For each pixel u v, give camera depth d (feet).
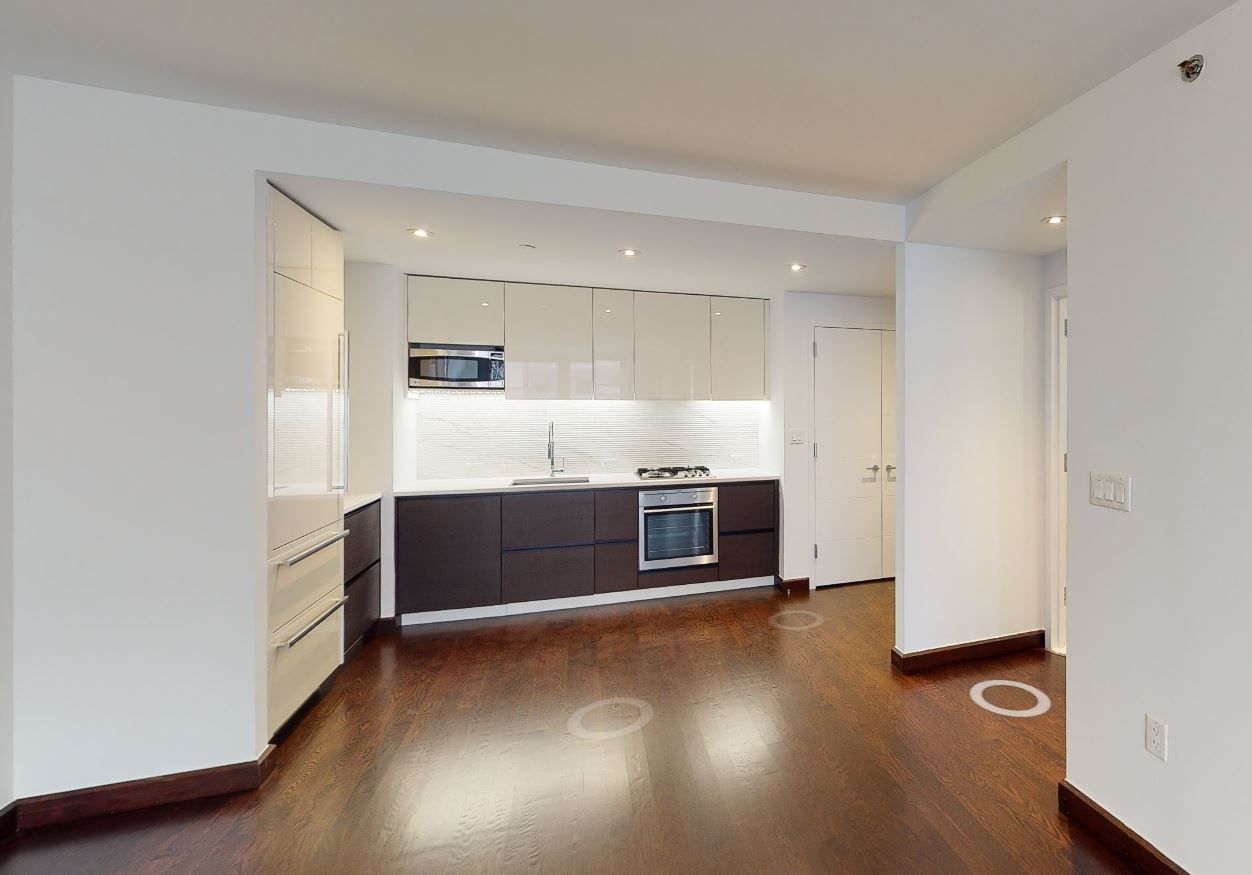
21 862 5.50
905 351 9.47
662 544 13.37
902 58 5.60
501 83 6.10
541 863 5.40
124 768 6.26
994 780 6.64
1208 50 4.89
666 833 5.79
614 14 4.99
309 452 8.07
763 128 7.00
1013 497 10.23
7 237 5.80
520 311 12.63
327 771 6.88
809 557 14.24
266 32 5.27
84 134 6.08
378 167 7.13
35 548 5.98
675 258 10.61
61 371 6.01
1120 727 5.59
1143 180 5.46
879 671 9.57
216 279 6.49
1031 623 10.42
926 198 8.86
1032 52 5.46
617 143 7.43
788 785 6.56
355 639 10.12
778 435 14.26
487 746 7.38
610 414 14.53
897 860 5.42
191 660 6.44
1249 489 4.55
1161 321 5.25
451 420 13.38
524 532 12.22
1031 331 10.28
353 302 11.15
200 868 5.41
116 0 4.81
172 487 6.36
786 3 4.81
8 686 5.91
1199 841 4.87
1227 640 4.69
